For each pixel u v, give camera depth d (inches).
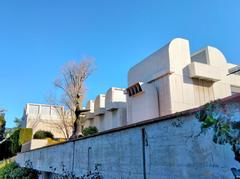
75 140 318.7
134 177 189.2
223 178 120.0
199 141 135.6
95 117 780.0
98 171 247.4
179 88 418.9
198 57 504.4
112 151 225.8
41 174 472.7
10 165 738.2
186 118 146.6
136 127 194.4
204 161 131.1
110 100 677.3
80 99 779.4
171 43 433.4
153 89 440.1
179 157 147.9
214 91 460.4
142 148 183.8
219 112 125.7
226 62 507.2
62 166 354.6
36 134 823.1
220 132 123.9
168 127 159.9
